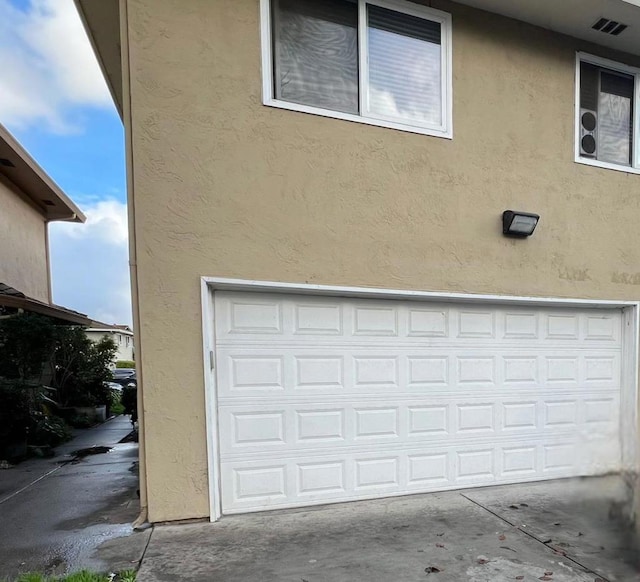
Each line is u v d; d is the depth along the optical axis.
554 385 5.32
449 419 4.83
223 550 3.32
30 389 7.35
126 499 4.47
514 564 3.15
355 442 4.45
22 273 10.57
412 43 4.74
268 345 4.21
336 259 4.33
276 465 4.18
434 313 4.82
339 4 4.48
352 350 4.48
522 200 5.13
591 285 5.45
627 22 5.17
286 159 4.19
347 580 2.93
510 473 5.05
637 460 4.48
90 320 11.18
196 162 3.94
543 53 5.28
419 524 3.85
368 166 4.47
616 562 3.18
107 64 5.66
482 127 4.96
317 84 4.38
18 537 3.54
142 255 3.80
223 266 3.99
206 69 3.97
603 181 5.58
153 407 3.78
